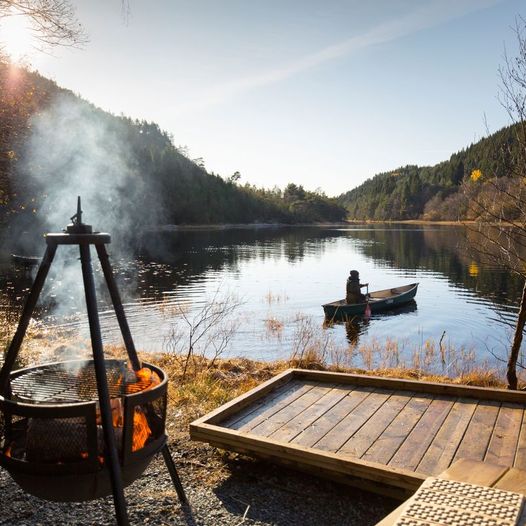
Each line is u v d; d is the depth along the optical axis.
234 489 3.43
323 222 136.88
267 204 123.62
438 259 37.41
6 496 3.26
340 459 3.27
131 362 3.04
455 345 13.38
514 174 5.70
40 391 2.74
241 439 3.64
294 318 16.47
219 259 36.16
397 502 3.21
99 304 18.20
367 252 43.31
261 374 7.57
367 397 4.59
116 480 2.48
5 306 17.11
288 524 3.00
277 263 34.03
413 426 3.92
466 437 3.69
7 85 10.74
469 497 1.26
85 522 2.97
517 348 6.13
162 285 23.39
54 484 2.48
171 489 3.41
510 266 6.26
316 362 8.71
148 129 125.75
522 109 5.52
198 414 4.95
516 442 3.59
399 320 16.86
